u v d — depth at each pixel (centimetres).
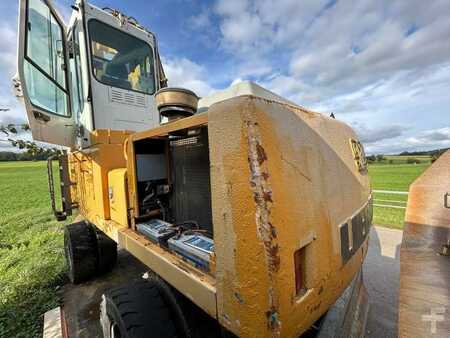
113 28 288
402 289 103
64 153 317
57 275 345
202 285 102
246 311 83
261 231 80
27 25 197
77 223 350
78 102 289
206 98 164
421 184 157
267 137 86
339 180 140
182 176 179
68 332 237
